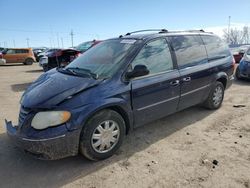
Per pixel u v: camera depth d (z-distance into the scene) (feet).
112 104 11.36
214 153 12.29
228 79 18.84
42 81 12.98
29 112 10.59
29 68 57.93
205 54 16.83
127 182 10.16
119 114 12.00
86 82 11.48
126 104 12.00
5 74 44.16
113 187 9.87
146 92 12.75
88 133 10.91
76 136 10.57
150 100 13.08
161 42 14.17
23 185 10.13
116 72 12.00
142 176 10.52
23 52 70.23
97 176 10.61
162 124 16.02
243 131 14.87
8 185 10.13
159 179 10.29
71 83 11.60
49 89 11.44
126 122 12.55
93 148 11.23
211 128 15.37
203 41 17.04
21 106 11.44
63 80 12.12
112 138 11.85
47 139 10.01
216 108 18.67
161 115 14.11
